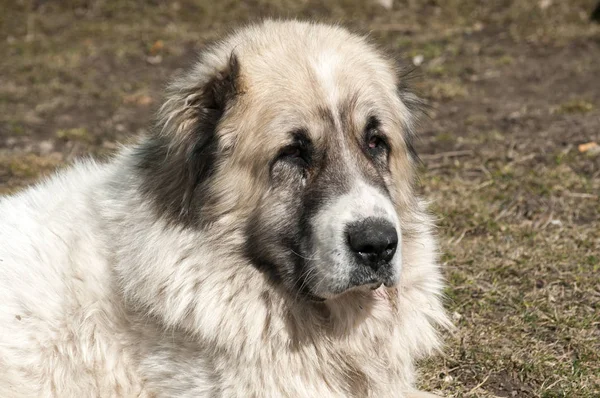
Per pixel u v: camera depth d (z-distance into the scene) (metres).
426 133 14.59
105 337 6.55
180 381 6.43
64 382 6.58
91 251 6.72
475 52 19.23
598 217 10.92
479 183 12.16
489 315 8.67
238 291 6.29
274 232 6.29
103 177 7.21
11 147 14.84
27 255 6.89
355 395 6.68
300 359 6.41
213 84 6.33
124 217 6.63
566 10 21.19
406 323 6.75
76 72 19.30
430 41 20.02
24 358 6.51
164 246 6.29
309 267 6.08
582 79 17.06
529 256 9.83
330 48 6.49
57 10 22.67
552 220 10.87
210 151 6.38
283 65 6.31
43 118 16.56
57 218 7.08
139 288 6.35
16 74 19.14
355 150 6.29
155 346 6.48
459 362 7.87
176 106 6.44
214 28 21.69
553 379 7.55
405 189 6.92
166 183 6.44
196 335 6.30
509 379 7.64
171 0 23.00
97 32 21.55
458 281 9.31
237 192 6.29
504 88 16.95
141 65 19.77
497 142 13.84
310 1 22.78
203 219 6.30
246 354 6.22
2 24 21.91
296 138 6.20
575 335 8.20
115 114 16.73
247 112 6.26
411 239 6.86
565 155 12.92
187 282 6.24
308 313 6.41
